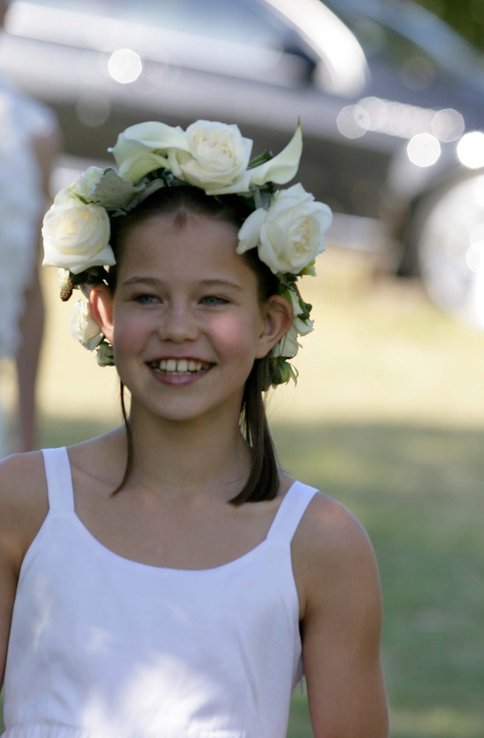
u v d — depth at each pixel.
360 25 13.65
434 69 13.62
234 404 3.46
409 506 8.95
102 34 13.14
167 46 13.17
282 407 10.95
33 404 5.61
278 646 3.34
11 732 3.33
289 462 9.67
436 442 10.42
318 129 13.26
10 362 5.64
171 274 3.36
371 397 11.40
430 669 6.63
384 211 13.39
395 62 13.52
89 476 3.46
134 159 3.38
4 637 3.40
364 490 9.23
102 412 10.35
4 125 5.25
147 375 3.39
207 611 3.29
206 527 3.38
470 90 13.55
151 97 13.08
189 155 3.36
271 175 3.41
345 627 3.40
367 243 13.54
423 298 13.50
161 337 3.35
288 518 3.40
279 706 3.35
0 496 3.41
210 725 3.26
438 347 12.73
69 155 13.14
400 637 6.97
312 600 3.40
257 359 3.54
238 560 3.34
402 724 6.05
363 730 3.44
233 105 13.14
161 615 3.29
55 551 3.35
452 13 19.81
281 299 3.49
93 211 3.40
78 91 13.03
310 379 11.69
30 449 5.66
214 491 3.43
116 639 3.29
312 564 3.38
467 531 8.53
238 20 13.23
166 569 3.33
